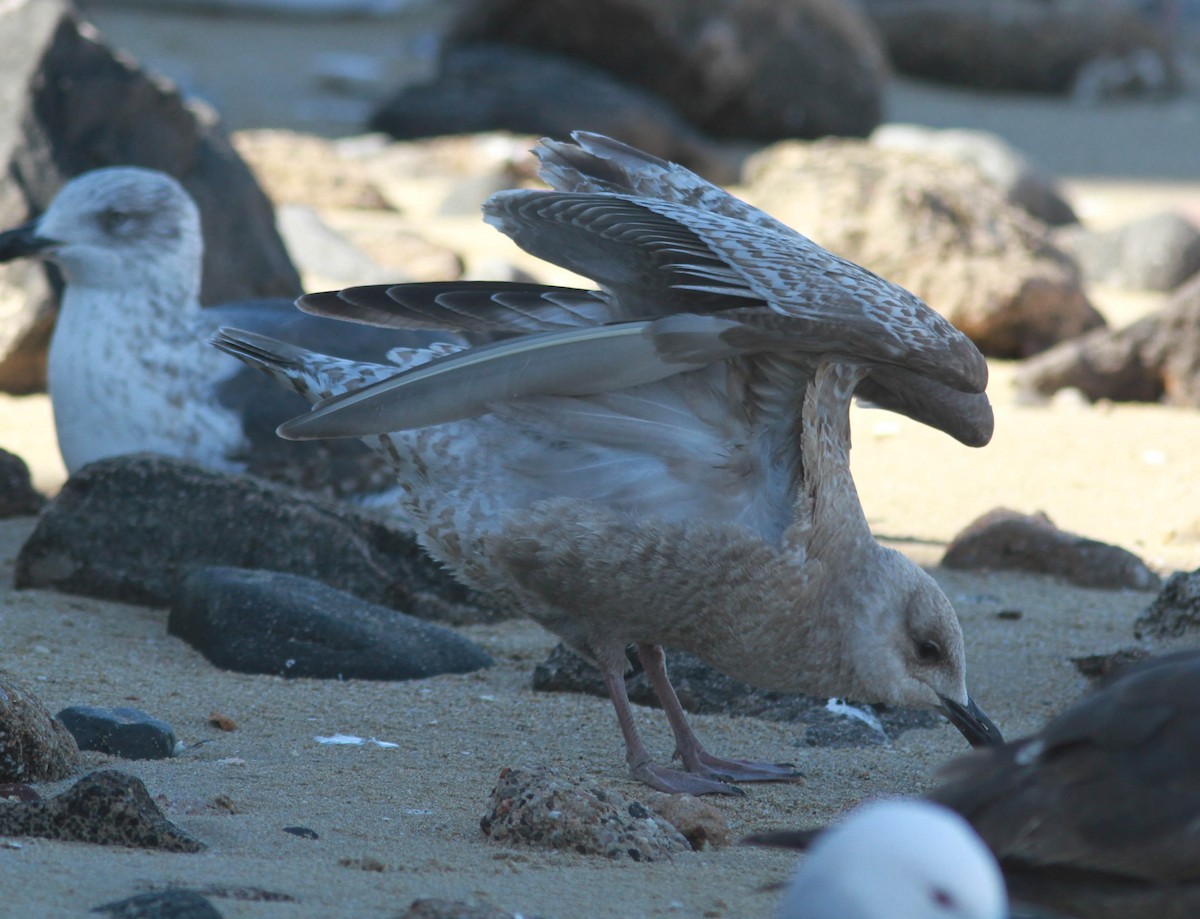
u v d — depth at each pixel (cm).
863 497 1515
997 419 1808
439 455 870
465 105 3753
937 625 860
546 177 955
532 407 852
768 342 799
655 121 3622
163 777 811
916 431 1738
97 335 1285
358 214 2777
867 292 819
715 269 807
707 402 843
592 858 710
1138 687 575
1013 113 4844
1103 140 4347
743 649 856
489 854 702
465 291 871
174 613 1108
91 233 1283
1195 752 552
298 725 932
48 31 1858
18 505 1414
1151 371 1920
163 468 1202
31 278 1791
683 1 3934
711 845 755
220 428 1277
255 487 1197
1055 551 1309
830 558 851
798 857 737
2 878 601
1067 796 563
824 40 4041
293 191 2823
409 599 1177
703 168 3600
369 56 5162
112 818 684
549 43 3972
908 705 876
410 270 2266
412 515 895
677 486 843
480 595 1188
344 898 615
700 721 995
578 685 1034
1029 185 3089
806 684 870
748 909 646
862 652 857
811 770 913
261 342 936
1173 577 1121
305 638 1044
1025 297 2150
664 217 825
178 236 1304
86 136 1853
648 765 875
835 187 2280
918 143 3192
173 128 1900
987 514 1353
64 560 1184
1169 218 2648
